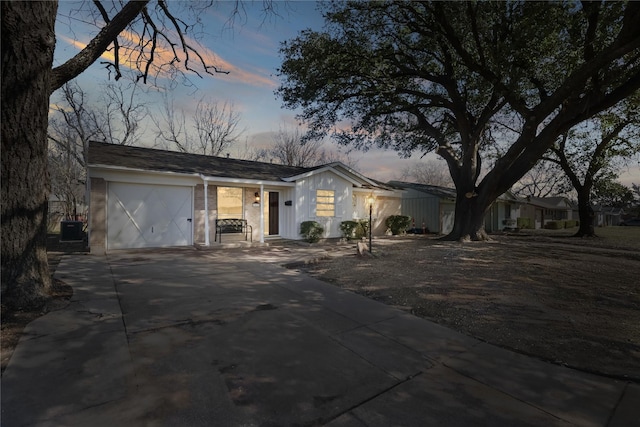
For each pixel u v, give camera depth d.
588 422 2.39
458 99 13.24
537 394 2.75
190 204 11.53
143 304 4.74
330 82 12.23
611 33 9.44
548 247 12.29
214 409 2.42
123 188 10.24
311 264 8.54
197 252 10.15
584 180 18.75
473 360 3.35
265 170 14.40
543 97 12.16
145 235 10.65
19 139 4.25
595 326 4.29
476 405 2.57
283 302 5.14
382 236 17.30
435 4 10.11
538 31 9.27
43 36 4.16
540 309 4.94
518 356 3.45
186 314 4.41
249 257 9.40
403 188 22.91
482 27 10.59
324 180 14.46
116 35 5.24
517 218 28.89
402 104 13.62
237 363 3.13
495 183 12.85
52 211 25.06
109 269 7.11
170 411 2.37
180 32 8.52
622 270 7.79
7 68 4.05
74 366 2.94
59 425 2.17
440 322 4.45
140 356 3.19
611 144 17.53
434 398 2.66
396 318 4.57
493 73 10.84
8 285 4.16
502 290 5.95
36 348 3.25
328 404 2.54
